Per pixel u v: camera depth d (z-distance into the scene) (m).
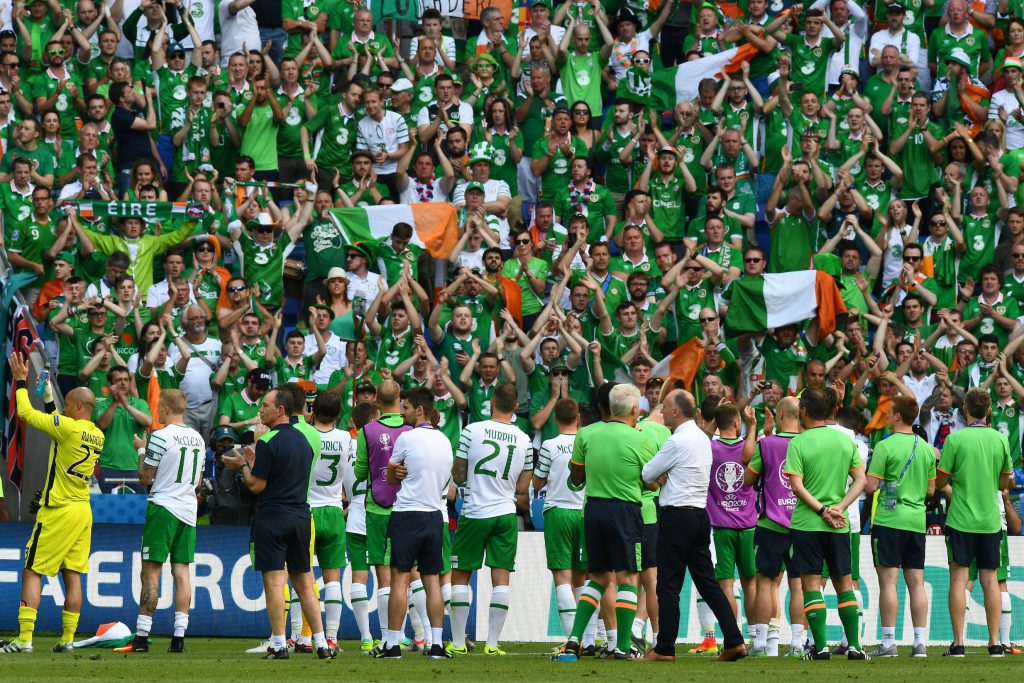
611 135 67.31
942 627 47.53
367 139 65.19
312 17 70.00
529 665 32.00
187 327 55.25
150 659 33.47
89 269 58.22
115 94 64.38
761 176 67.25
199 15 69.25
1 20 66.06
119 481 50.09
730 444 39.00
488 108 66.94
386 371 53.00
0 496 46.59
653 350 59.16
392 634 34.47
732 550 38.97
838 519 34.72
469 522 36.59
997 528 38.81
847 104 68.06
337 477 37.50
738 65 69.56
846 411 39.38
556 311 57.62
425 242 61.03
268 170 65.00
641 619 39.25
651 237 63.59
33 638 42.94
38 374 50.31
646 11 73.38
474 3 71.75
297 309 62.47
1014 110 68.62
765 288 59.31
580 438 34.69
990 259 64.12
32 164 60.72
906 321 61.44
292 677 27.41
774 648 38.06
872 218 65.25
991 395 57.38
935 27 75.00
